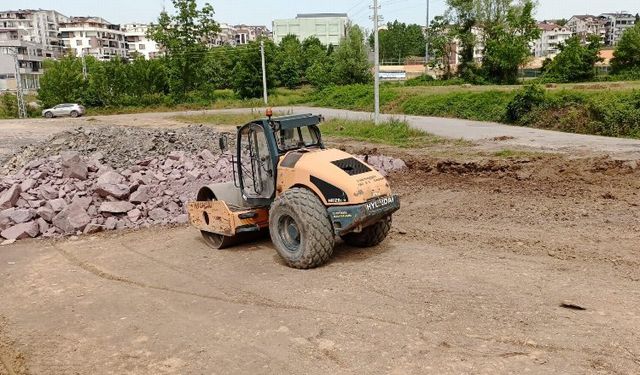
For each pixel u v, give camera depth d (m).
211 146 17.44
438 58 67.06
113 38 140.00
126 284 7.83
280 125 8.41
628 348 5.11
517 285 6.77
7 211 10.92
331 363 5.18
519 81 59.91
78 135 18.31
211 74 78.44
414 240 9.11
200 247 9.51
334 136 26.67
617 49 57.62
